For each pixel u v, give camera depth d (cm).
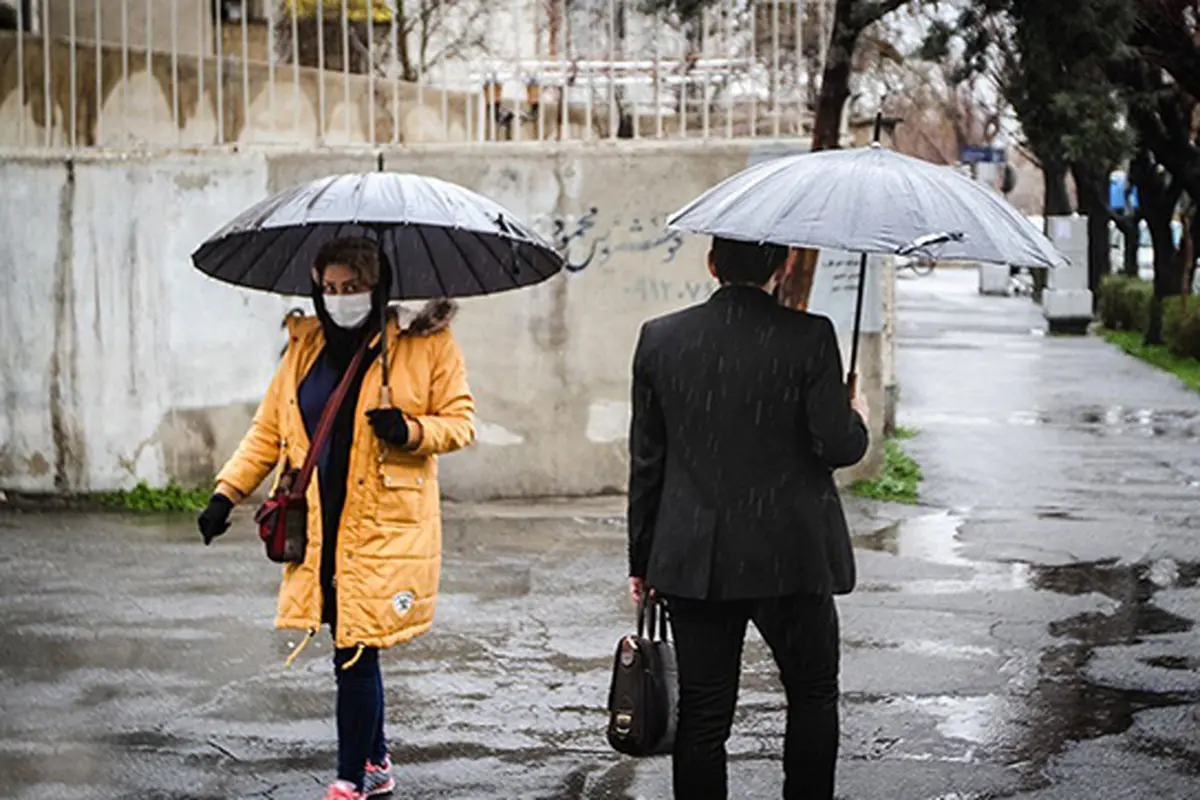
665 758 720
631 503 581
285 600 621
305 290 685
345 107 1393
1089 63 993
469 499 1380
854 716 780
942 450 1728
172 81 1391
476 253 673
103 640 917
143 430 1354
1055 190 3966
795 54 1346
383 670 859
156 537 1212
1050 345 3212
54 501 1346
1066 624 966
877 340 1402
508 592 1044
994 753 727
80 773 695
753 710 791
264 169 1341
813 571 556
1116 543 1213
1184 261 3070
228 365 1352
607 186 1354
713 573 553
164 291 1346
